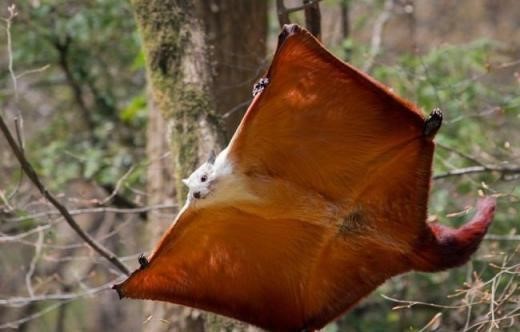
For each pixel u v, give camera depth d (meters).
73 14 17.28
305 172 6.39
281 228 6.64
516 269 10.67
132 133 17.25
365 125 6.20
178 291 6.88
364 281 6.84
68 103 18.55
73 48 17.59
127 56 17.89
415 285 14.19
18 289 17.33
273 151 6.28
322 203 6.51
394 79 14.13
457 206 13.26
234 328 8.95
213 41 11.79
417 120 6.17
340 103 6.10
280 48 5.80
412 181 6.41
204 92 9.47
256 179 6.37
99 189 16.66
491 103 14.49
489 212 6.89
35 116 18.52
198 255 6.73
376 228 6.60
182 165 9.18
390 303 14.48
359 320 14.67
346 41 15.01
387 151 6.32
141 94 16.84
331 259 6.78
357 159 6.36
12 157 16.27
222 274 6.84
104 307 20.62
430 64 14.65
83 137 17.41
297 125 6.17
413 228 6.56
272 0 17.28
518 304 9.62
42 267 16.80
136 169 14.63
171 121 9.38
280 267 6.84
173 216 11.41
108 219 16.98
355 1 17.97
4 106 17.91
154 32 9.73
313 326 6.98
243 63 11.90
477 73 15.76
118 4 16.80
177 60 9.60
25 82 18.14
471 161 12.83
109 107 17.67
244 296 6.94
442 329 12.49
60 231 16.98
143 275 6.74
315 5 9.43
